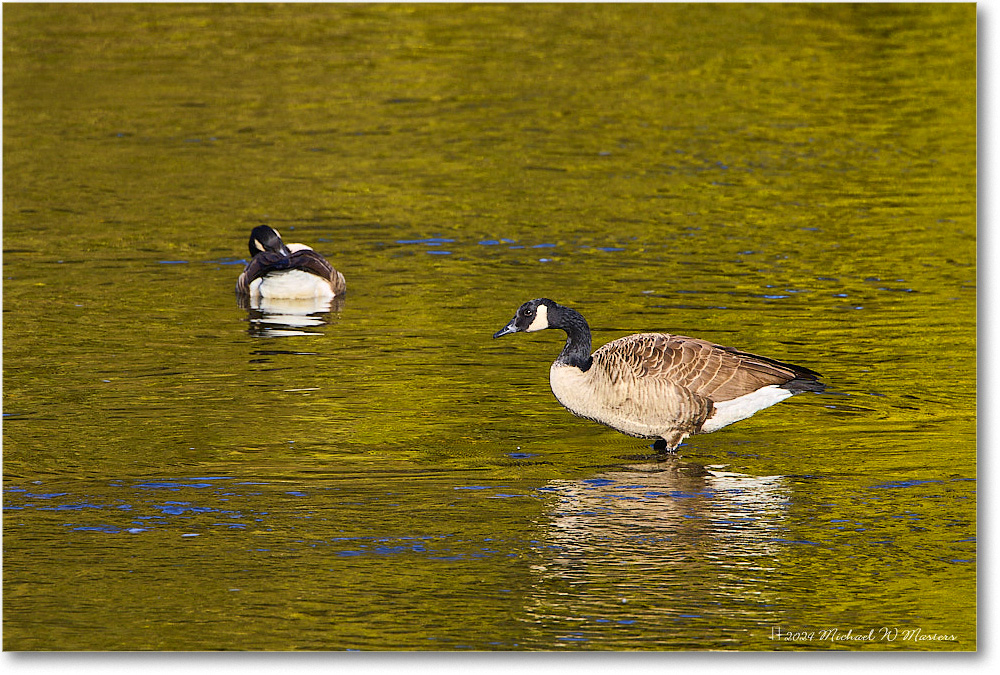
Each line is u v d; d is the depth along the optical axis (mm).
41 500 11641
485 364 15727
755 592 9969
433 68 34062
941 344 16047
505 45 36625
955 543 10742
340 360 15797
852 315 17234
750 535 10891
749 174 25016
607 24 39250
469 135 28078
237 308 18156
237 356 15914
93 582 10180
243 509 11492
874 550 10641
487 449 12906
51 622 9578
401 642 9273
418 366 15617
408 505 11547
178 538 10938
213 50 35844
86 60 34375
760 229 21562
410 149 27078
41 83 31953
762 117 29375
